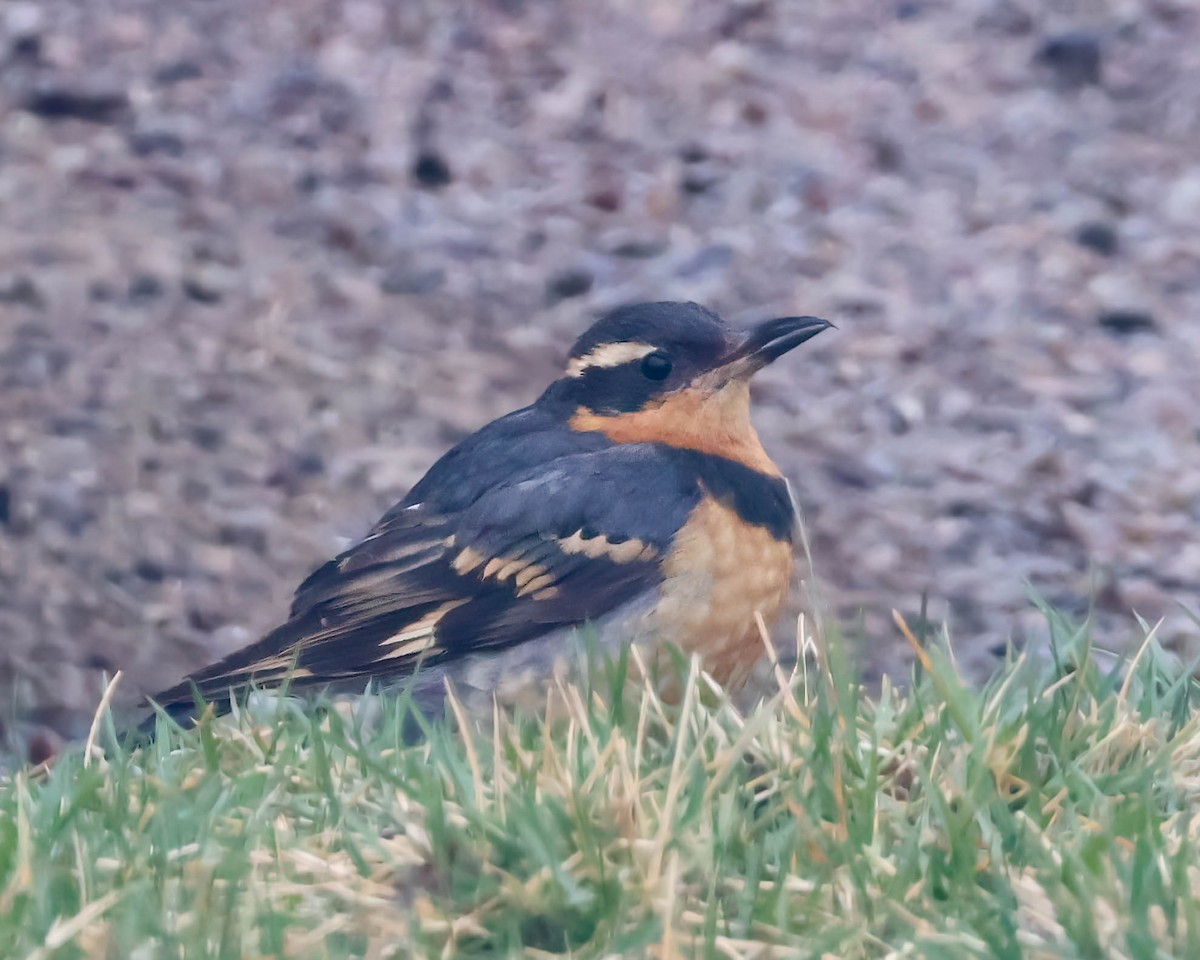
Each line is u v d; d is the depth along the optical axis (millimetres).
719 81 20594
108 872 6008
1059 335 16672
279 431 15039
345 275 17422
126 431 14930
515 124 19859
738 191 18859
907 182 19047
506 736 7086
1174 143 19500
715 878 5855
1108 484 14312
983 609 12578
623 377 9023
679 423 8891
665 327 8977
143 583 13180
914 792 6566
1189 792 6555
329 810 6418
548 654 8500
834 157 19406
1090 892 5590
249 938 5535
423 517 8945
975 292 17312
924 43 21172
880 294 17297
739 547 8508
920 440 15125
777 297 17297
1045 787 6523
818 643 7715
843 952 5488
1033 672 7578
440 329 16750
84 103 19766
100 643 12492
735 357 8883
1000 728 6734
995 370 16156
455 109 20016
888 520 13828
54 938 5523
